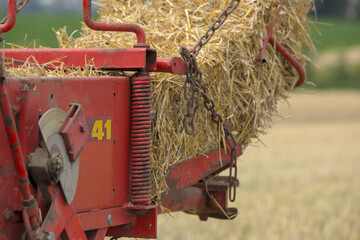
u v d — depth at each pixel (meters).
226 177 13.20
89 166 8.59
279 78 13.84
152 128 10.18
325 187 33.09
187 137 10.94
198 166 11.45
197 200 12.76
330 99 104.06
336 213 26.31
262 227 23.45
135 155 9.34
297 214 25.94
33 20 117.62
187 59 9.85
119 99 9.12
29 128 7.40
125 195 9.34
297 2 14.12
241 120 12.69
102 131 8.80
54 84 7.87
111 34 12.22
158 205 10.41
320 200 28.97
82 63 9.60
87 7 8.87
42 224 7.31
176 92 10.52
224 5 12.98
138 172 9.34
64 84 8.05
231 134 12.11
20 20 116.62
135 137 9.32
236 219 24.66
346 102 100.56
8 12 8.80
